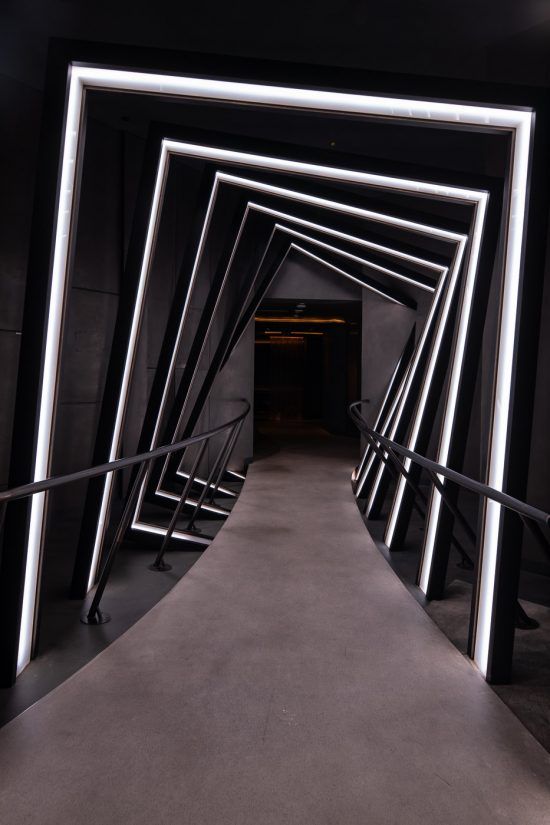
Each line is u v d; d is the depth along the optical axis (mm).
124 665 3055
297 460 11461
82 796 2043
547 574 5176
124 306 4570
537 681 2934
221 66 3018
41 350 3010
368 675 2973
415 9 5645
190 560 5465
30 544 3131
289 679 2918
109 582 4754
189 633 3484
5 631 2887
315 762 2244
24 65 6949
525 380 2955
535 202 2961
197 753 2289
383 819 1949
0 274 7195
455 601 4254
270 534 5965
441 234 5359
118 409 4598
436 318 7121
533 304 2957
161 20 6043
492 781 2146
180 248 9914
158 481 7258
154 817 1948
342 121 8062
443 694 2783
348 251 9422
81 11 5938
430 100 3033
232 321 8945
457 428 4273
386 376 10961
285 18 5934
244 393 11125
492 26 5844
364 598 4129
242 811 1979
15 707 2674
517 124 3096
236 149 4363
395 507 5824
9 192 7254
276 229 10297
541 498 5414
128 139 8781
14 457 2980
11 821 1925
